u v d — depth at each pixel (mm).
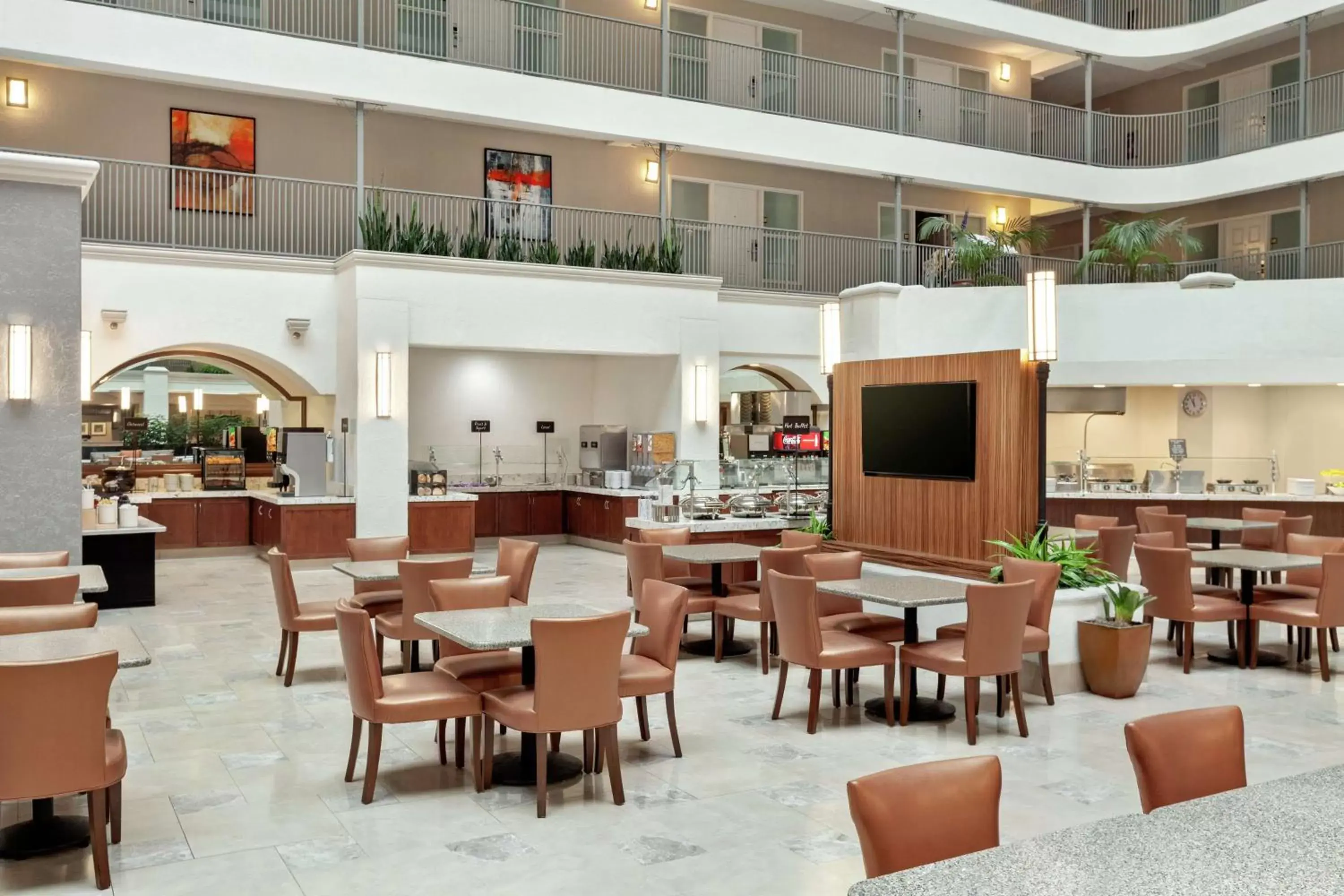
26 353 7688
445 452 15711
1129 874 2117
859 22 19453
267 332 13000
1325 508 13867
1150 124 21328
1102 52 18875
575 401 16828
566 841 4316
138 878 3951
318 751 5574
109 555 9961
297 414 15641
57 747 3746
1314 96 18656
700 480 12844
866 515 8688
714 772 5242
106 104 14078
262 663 7703
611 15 17547
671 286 14672
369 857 4152
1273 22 17547
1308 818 2445
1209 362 15164
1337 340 15211
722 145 16000
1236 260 19750
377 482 12672
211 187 14672
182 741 5758
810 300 16188
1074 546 7809
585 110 15055
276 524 12727
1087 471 14633
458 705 4879
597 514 15062
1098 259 17859
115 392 23312
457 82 14203
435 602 6062
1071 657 6949
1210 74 20328
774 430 15016
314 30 15352
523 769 5176
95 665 3771
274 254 12945
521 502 15719
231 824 4512
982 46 20422
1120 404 16328
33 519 7770
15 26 11828
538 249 14461
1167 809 2521
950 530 7848
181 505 13711
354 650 4801
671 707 5488
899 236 17547
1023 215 21453
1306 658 8008
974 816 2582
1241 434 16594
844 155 16938
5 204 7680
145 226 14242
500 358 16156
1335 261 18172
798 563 7336
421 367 15539
